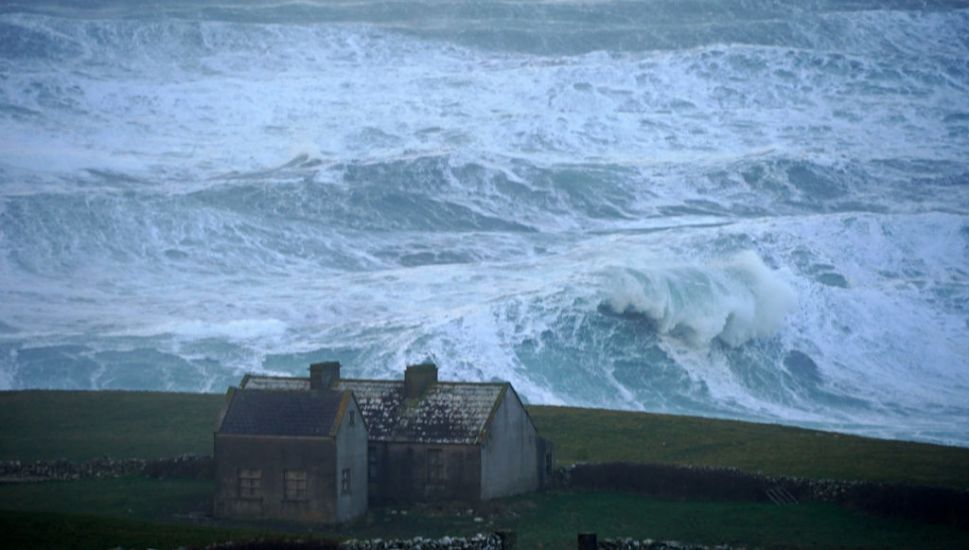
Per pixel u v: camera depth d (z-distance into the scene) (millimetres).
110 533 171000
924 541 189875
